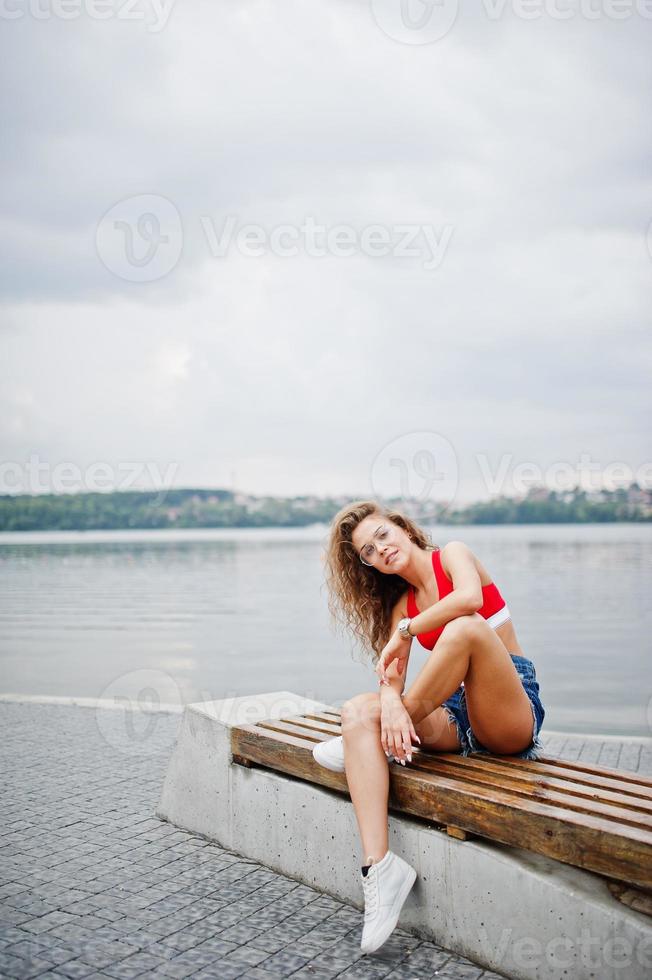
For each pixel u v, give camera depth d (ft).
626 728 19.93
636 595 47.09
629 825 7.80
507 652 9.93
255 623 39.88
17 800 14.38
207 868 11.36
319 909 10.14
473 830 8.84
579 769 9.75
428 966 8.81
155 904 10.25
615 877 7.66
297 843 10.91
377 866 9.10
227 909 10.12
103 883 10.87
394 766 10.03
